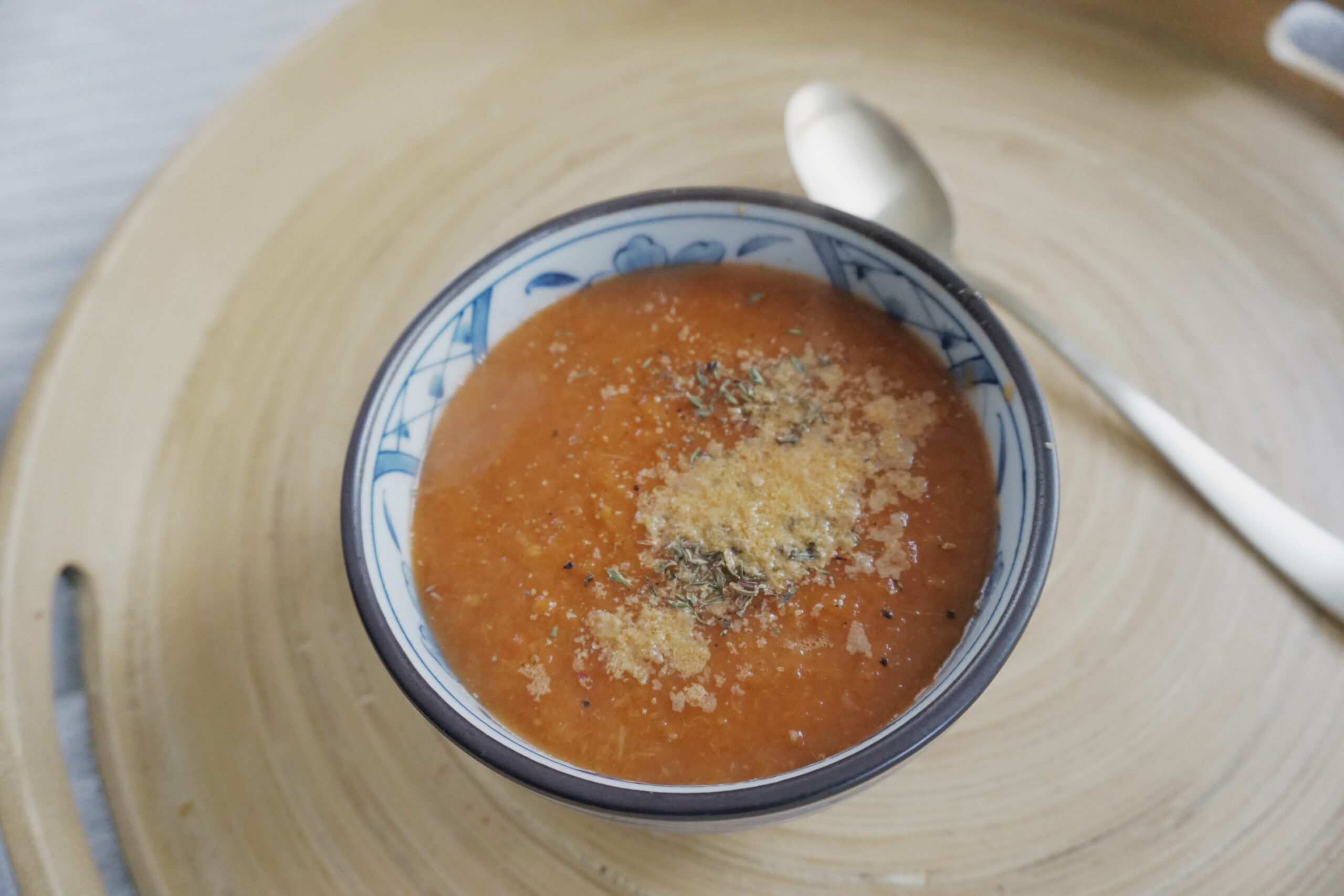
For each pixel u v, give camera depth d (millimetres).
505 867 205
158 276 273
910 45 298
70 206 348
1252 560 223
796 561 212
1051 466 194
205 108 368
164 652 229
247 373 261
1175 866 196
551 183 281
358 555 196
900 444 221
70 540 241
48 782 216
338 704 222
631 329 244
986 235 266
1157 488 232
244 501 245
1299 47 301
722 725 202
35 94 376
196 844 209
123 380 260
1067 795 203
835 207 272
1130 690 212
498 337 241
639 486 224
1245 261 256
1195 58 286
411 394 225
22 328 326
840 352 234
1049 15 299
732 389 233
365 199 282
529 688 208
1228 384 242
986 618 192
